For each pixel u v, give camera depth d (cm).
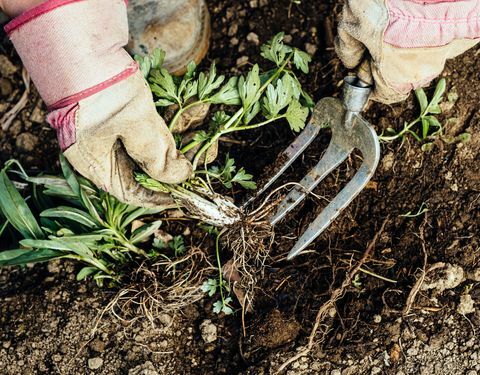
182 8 102
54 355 99
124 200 90
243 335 98
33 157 109
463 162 99
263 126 104
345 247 100
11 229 104
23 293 102
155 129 84
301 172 101
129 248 99
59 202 103
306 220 100
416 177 100
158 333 99
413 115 101
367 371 95
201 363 99
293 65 107
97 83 79
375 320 96
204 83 92
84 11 78
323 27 108
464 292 96
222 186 102
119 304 100
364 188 101
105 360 98
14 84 114
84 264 102
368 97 85
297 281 99
